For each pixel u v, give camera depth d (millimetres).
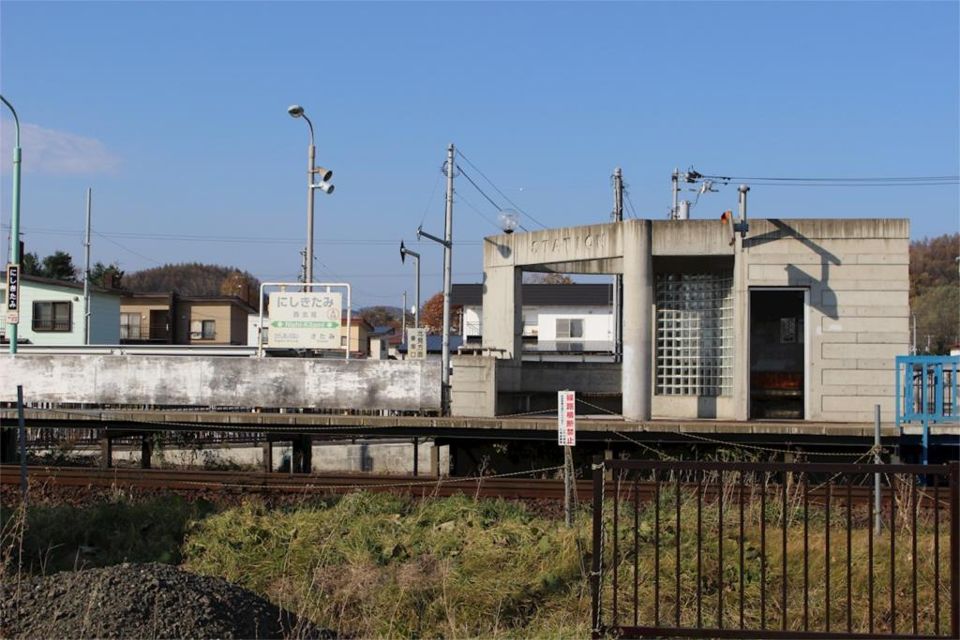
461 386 18562
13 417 16578
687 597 8508
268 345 18688
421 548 9617
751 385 20859
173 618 6438
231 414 16391
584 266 20672
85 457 18312
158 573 7062
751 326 20969
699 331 19797
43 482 13859
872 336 17984
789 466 6664
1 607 6605
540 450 16531
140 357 17625
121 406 18047
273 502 12875
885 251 18031
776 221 18203
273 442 19000
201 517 11016
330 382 17234
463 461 16703
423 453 19406
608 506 11359
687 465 6766
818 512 11266
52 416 16750
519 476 15352
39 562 9586
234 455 19078
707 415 19422
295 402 17266
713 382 19625
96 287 38375
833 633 6691
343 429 16156
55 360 17766
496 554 9359
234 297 45344
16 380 17844
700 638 6855
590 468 16203
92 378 17656
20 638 6254
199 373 17469
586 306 47938
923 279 80875
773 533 10062
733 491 11977
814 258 18141
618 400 21297
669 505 11422
